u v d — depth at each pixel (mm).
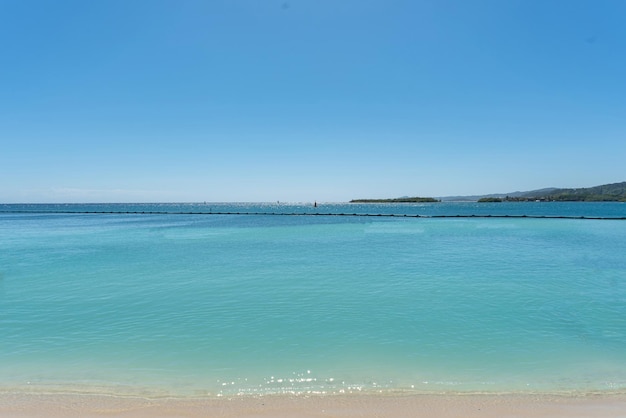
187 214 91188
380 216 70375
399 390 6242
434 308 10734
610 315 10000
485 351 7809
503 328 9109
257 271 16531
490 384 6422
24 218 72562
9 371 7074
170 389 6344
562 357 7484
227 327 9391
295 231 38312
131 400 5973
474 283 13742
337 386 6414
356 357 7586
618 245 24719
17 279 15328
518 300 11453
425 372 6902
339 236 32781
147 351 7980
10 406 5773
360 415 5480
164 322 9789
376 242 27688
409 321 9656
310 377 6750
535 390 6199
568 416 5406
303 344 8266
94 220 64500
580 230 36188
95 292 13023
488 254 20984
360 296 12109
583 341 8289
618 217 53781
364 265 17734
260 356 7676
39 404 5840
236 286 13703
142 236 34156
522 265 17344
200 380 6672
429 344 8195
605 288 12883
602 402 5793
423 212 87250
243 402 5891
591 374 6762
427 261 18734
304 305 11172
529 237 30344
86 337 8812
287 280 14609
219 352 7906
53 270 17234
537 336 8594
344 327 9289
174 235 34938
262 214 85250
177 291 13062
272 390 6285
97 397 6078
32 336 8891
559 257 19672
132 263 19062
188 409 5688
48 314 10547
